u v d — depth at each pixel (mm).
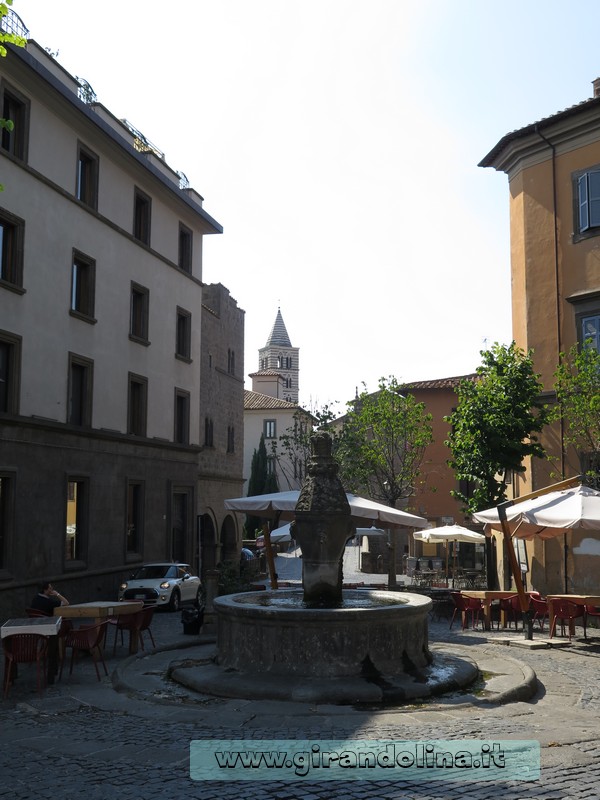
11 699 10844
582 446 21719
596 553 20625
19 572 21906
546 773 7176
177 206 33750
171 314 33188
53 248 24250
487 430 23219
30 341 22922
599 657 14789
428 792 6664
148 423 30812
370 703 10164
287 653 11133
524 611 16703
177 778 7137
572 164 23922
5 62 21688
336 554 12648
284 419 78562
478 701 10281
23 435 22391
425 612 12070
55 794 6711
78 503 25828
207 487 40250
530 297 24766
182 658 13227
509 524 17922
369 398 40688
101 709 10148
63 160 24953
